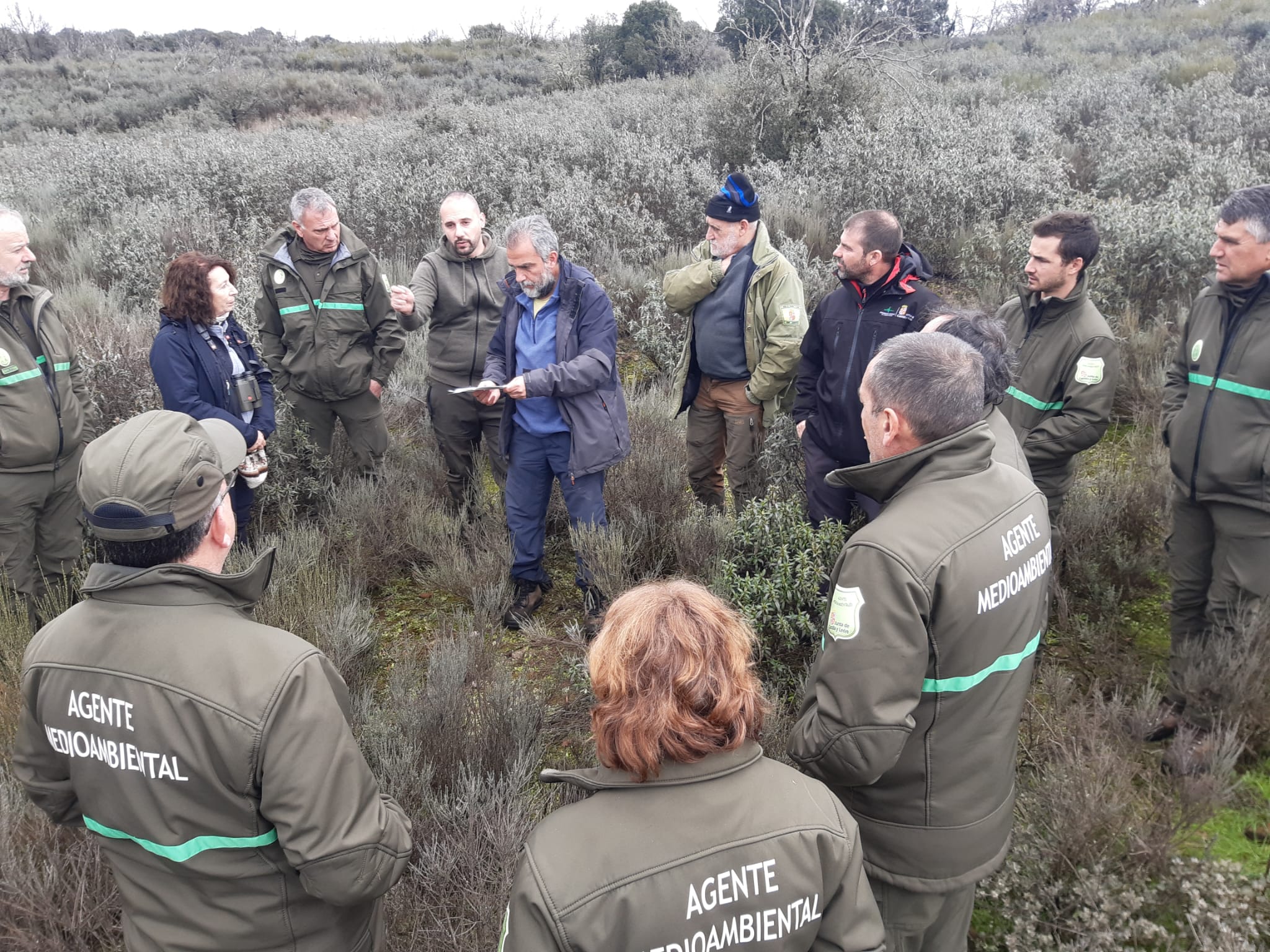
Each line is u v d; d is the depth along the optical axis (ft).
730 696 4.06
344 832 4.94
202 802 4.83
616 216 28.25
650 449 15.76
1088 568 12.03
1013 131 36.29
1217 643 9.46
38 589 12.50
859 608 5.49
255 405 12.43
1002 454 7.30
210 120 73.97
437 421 14.71
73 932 7.31
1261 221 8.55
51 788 5.53
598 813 4.06
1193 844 8.27
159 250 26.94
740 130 37.83
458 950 7.30
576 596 13.38
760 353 12.80
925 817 5.90
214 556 5.35
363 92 85.61
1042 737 9.12
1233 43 58.90
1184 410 9.80
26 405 11.51
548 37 121.70
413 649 12.13
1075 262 10.08
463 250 13.78
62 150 47.11
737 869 3.93
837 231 27.35
